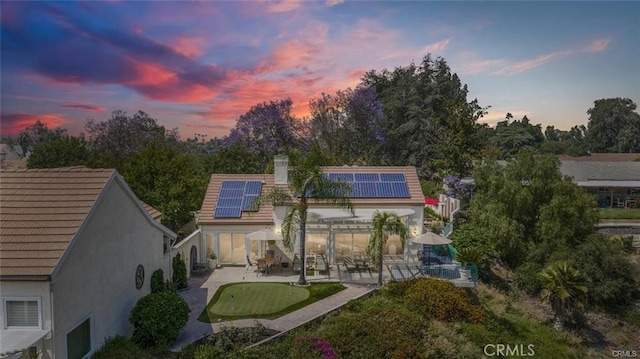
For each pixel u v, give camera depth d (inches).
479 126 1955.0
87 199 634.2
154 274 870.4
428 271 1082.1
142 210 806.5
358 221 1096.8
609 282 1192.8
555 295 1045.2
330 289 997.8
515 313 1069.8
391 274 1057.5
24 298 526.9
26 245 557.9
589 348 1016.9
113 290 698.8
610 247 1256.8
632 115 4005.9
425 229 1326.3
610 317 1171.3
